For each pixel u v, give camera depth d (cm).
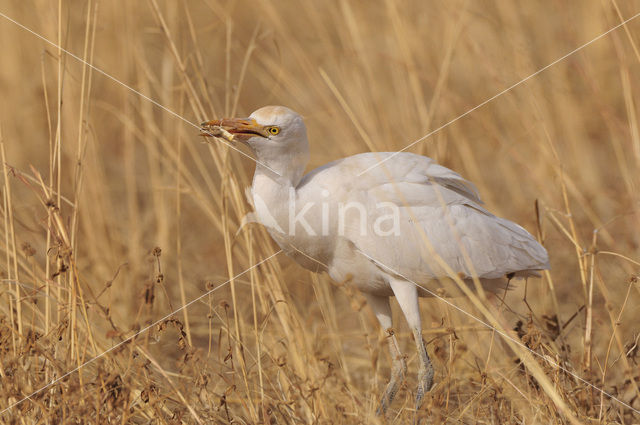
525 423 899
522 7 1627
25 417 829
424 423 902
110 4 1614
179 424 838
